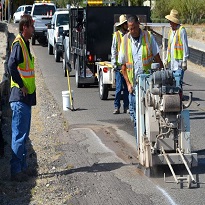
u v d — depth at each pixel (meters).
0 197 7.13
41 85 17.91
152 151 7.77
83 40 16.77
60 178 7.90
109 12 16.77
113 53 12.16
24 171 7.96
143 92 7.98
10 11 54.59
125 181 7.69
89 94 16.03
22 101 7.54
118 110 12.87
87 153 9.30
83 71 17.03
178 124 7.73
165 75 7.59
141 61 8.74
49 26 27.00
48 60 25.80
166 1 56.91
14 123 7.63
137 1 46.81
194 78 20.50
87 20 16.67
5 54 23.17
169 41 12.23
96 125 11.69
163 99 7.49
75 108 13.69
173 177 7.59
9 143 10.12
